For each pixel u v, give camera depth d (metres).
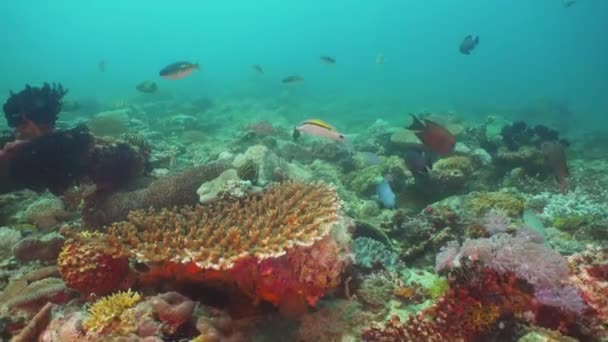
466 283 0.91
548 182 2.36
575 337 0.86
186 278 0.98
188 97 7.47
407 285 1.14
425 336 0.89
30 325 0.86
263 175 1.54
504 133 2.84
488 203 1.58
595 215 1.83
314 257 0.94
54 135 1.54
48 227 1.44
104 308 0.85
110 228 1.00
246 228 0.98
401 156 2.86
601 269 0.93
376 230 1.41
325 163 2.63
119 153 1.64
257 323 0.96
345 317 1.01
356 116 6.41
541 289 0.86
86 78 12.95
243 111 6.26
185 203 1.25
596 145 4.63
